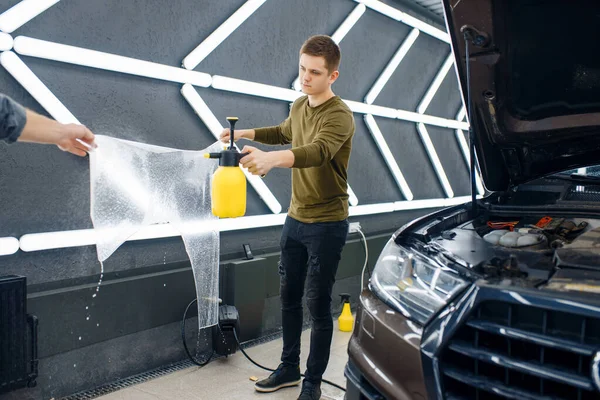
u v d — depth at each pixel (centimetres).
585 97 194
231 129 190
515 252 161
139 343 287
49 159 252
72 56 250
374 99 452
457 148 590
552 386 124
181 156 248
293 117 254
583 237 164
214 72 320
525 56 189
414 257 162
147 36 286
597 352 114
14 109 129
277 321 365
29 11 234
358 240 425
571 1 169
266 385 271
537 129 207
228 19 320
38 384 247
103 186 213
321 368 257
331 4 402
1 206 237
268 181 362
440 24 538
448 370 135
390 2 467
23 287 230
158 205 239
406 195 489
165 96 297
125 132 279
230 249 336
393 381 146
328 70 228
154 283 288
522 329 126
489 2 174
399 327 148
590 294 121
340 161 243
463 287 139
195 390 272
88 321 262
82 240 260
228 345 311
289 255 262
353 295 429
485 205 217
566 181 227
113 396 262
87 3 260
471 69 192
